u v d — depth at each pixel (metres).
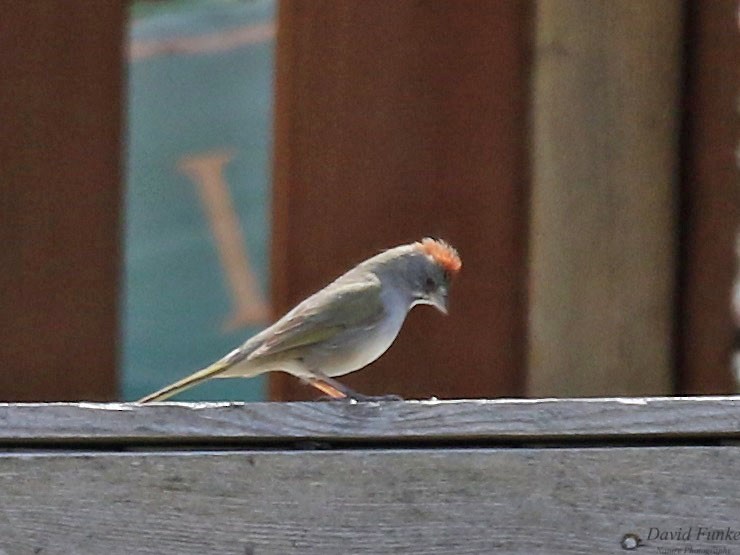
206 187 17.48
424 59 11.34
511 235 11.27
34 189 11.28
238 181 17.45
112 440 6.94
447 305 10.77
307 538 6.94
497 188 11.28
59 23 11.34
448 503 6.98
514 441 7.09
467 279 11.25
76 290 11.30
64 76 11.34
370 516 6.96
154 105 17.53
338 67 11.37
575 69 11.09
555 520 6.99
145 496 6.89
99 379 11.29
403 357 11.26
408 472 6.98
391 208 11.33
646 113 11.12
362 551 6.95
